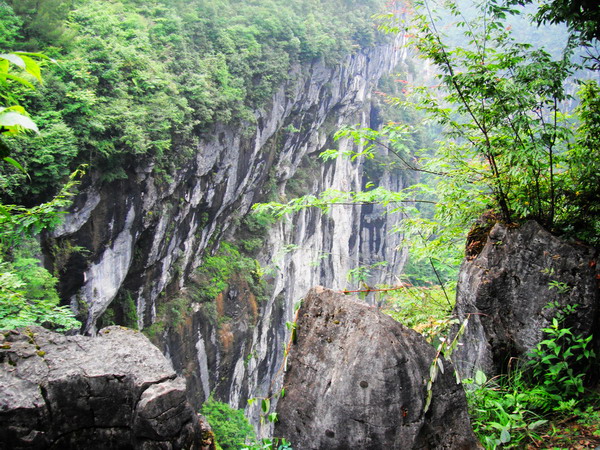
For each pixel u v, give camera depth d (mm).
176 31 21000
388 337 2678
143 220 17656
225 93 20875
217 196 23156
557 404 3699
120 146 15367
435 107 4734
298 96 29812
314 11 35875
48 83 13227
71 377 2244
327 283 37938
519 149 4215
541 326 4070
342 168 40688
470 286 4527
